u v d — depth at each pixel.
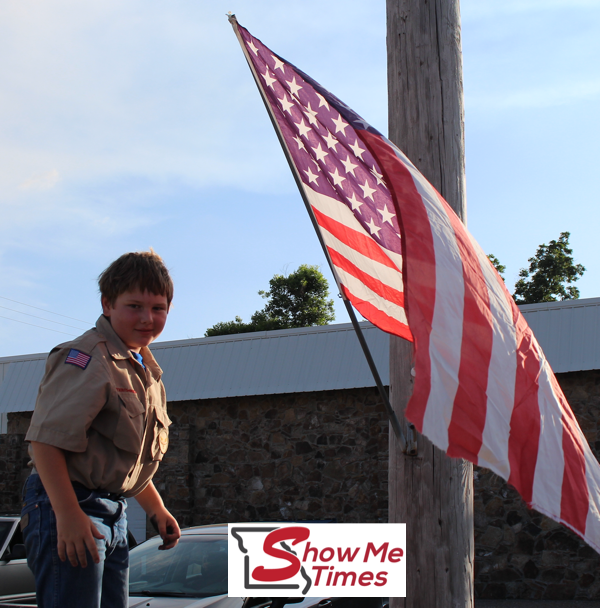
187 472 12.83
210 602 4.56
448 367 2.36
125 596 2.17
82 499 2.00
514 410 2.45
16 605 5.80
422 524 3.04
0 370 15.55
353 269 3.16
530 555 10.51
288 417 12.59
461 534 3.05
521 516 10.66
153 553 5.56
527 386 2.53
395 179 2.69
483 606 9.73
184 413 13.34
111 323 2.25
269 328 36.97
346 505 11.80
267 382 12.75
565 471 2.49
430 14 3.46
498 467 2.33
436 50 3.42
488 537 10.72
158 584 5.15
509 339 2.57
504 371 2.49
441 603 2.96
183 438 12.99
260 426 12.75
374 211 3.20
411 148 3.37
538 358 2.65
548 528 10.52
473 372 2.40
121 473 2.07
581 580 10.23
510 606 9.68
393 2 3.53
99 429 2.04
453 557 3.01
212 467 12.90
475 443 2.31
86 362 2.05
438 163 3.32
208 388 13.15
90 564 1.96
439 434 2.24
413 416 2.23
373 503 11.64
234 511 12.53
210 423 13.12
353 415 12.13
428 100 3.38
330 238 3.14
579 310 11.46
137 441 2.11
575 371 10.85
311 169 3.21
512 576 10.50
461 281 2.53
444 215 2.67
